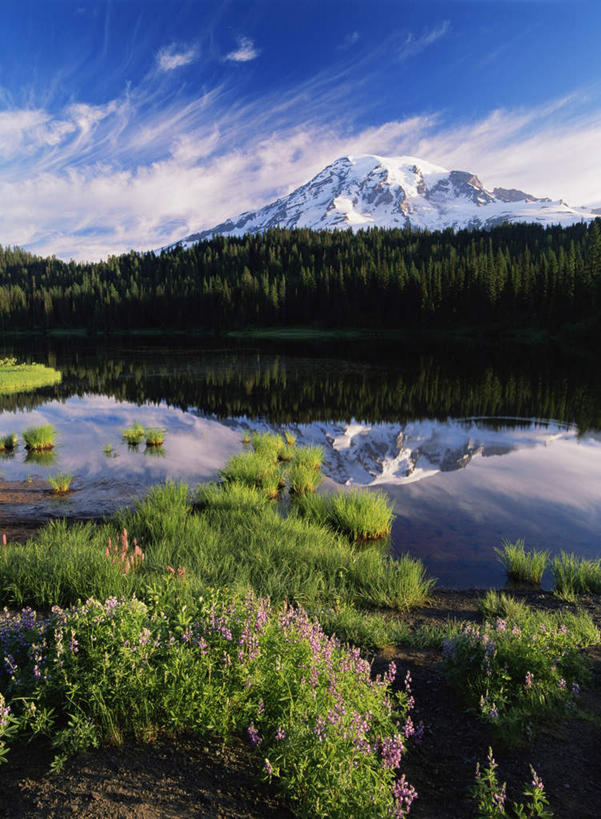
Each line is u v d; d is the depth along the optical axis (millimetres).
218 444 19000
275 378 39438
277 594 7277
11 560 7320
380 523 10602
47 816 2645
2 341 105375
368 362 51812
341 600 7473
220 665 3742
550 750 3750
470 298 101750
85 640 3807
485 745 3857
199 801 2891
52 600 6188
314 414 24891
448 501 12734
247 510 11422
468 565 9258
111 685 3506
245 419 23844
